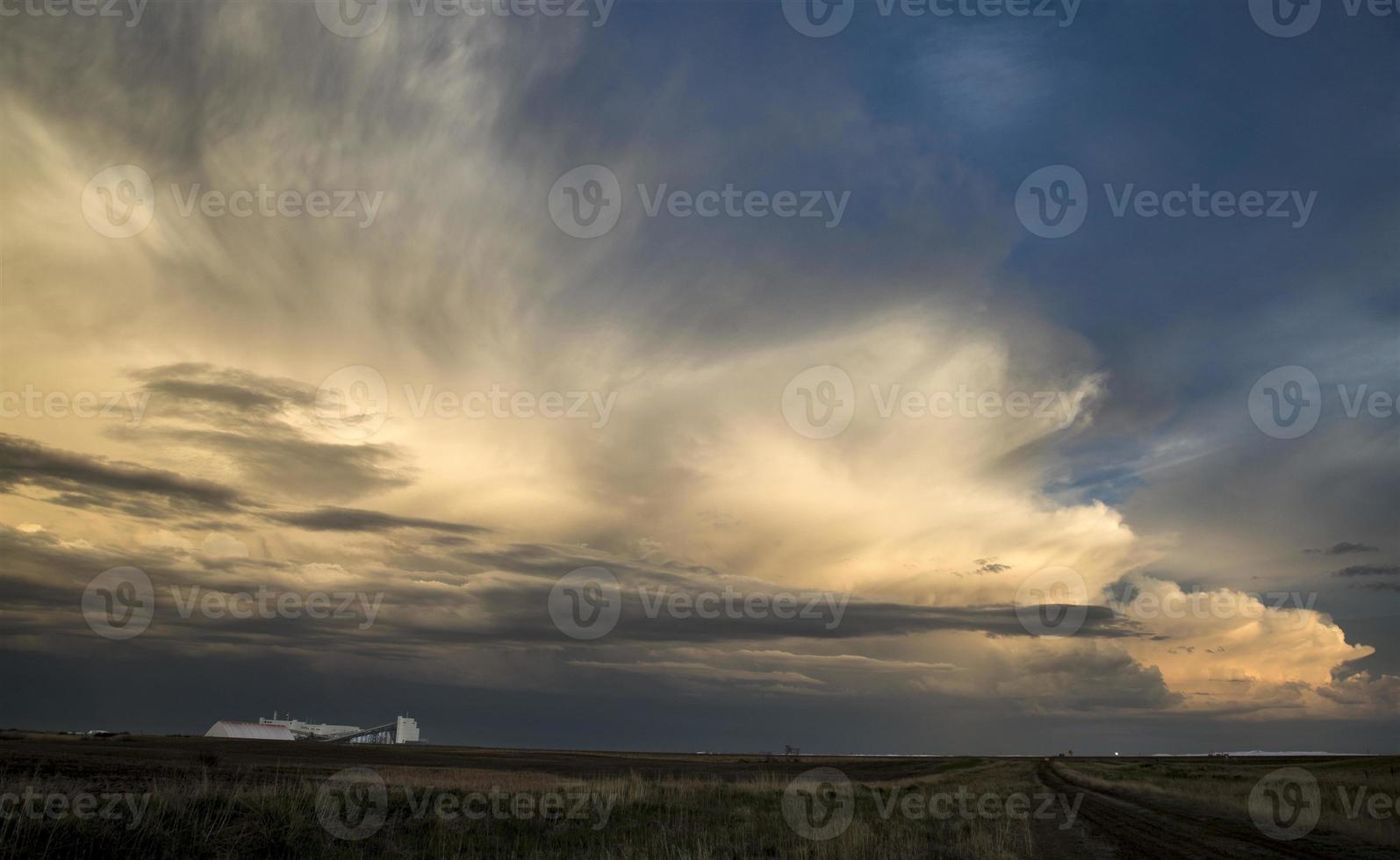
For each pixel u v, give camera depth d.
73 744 68.94
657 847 16.69
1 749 49.72
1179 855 18.17
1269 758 173.50
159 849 12.63
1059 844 20.22
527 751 157.88
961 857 16.88
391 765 59.88
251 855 13.45
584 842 17.72
